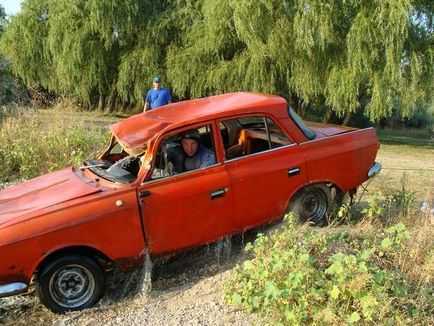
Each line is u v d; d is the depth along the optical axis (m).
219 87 25.66
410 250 4.92
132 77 29.36
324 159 5.99
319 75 23.50
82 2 29.25
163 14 29.17
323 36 21.47
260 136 5.78
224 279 5.29
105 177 5.42
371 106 22.39
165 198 5.13
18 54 31.66
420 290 4.34
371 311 3.73
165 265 5.80
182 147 5.43
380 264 4.79
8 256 4.57
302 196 5.94
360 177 6.34
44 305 4.86
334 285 3.97
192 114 5.83
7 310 5.05
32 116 11.29
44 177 6.04
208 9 25.48
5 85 14.47
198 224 5.35
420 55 21.86
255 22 22.67
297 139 5.91
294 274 4.11
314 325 3.92
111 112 32.44
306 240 4.93
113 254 4.98
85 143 9.98
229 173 5.46
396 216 6.34
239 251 5.91
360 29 21.17
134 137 5.34
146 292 5.19
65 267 4.82
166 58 28.66
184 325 4.57
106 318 4.82
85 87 29.89
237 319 4.55
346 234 5.32
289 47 23.22
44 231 4.68
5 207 5.20
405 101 22.50
